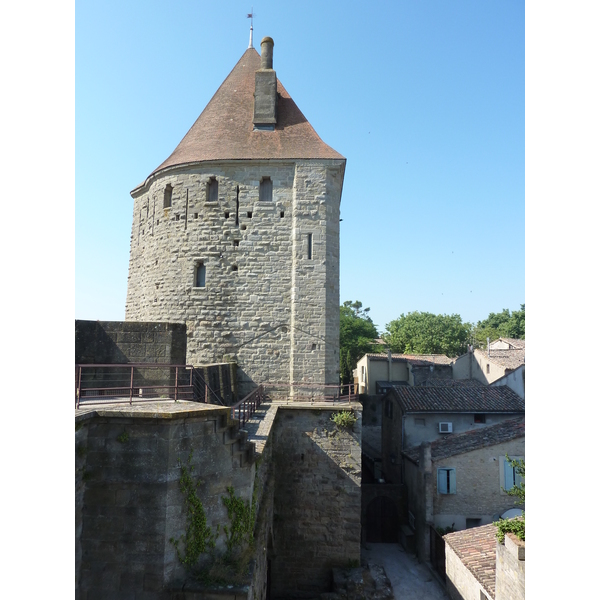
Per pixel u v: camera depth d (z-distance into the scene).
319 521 18.69
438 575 20.03
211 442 8.70
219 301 21.88
